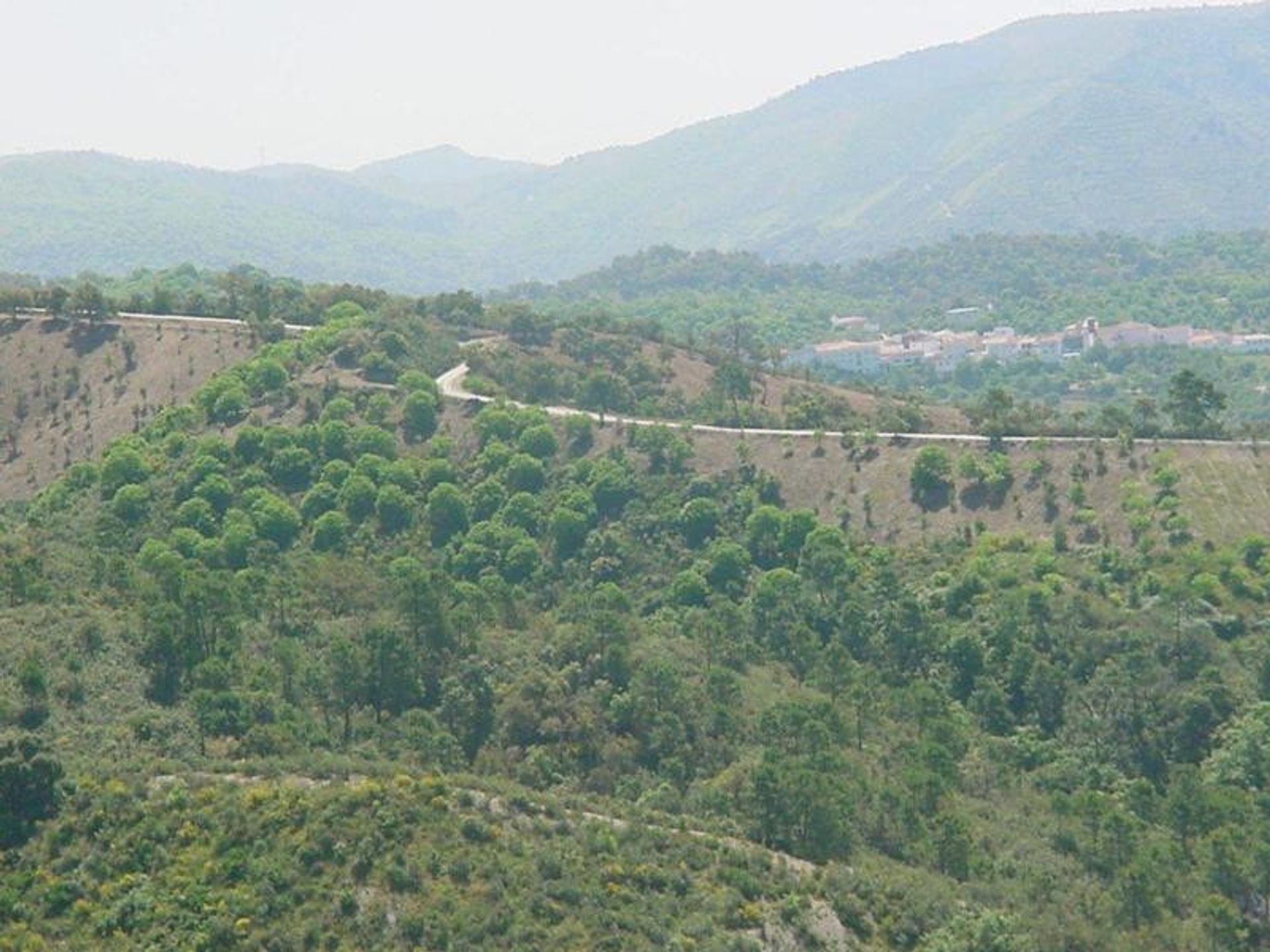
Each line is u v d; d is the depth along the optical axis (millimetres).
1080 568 185000
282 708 126562
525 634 155875
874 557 193500
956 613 178625
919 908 107750
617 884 103438
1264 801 137375
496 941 96625
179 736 118625
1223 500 193500
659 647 156000
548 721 134000
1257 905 118875
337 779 110438
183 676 130750
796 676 163000
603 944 97188
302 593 159500
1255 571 178875
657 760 133375
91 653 130000
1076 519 196750
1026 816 134375
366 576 169625
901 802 125500
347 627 149125
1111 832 125688
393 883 99562
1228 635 168625
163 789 106812
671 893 104312
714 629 165125
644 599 189625
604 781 128000
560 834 108875
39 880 98750
